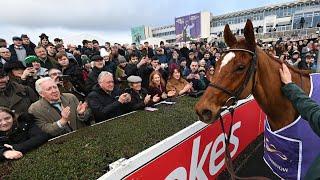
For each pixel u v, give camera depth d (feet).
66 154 6.71
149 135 8.05
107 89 11.19
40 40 22.26
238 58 6.25
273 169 7.87
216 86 6.24
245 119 12.35
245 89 6.38
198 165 8.84
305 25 110.22
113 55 23.59
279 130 6.96
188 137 8.08
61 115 9.36
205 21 155.43
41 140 7.25
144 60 18.51
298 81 7.14
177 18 169.48
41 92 9.20
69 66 15.76
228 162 6.98
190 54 27.37
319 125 4.43
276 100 6.81
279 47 36.24
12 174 5.75
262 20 132.77
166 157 7.12
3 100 10.43
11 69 12.85
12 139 7.26
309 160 6.73
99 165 6.23
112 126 8.90
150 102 12.12
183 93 14.19
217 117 6.23
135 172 6.02
